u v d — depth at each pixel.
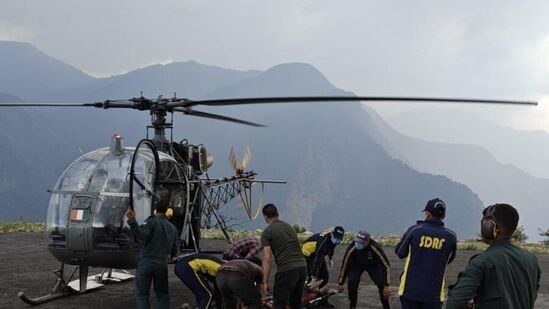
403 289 6.27
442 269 6.20
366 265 8.26
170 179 9.30
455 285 4.06
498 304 3.83
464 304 3.88
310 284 8.66
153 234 7.55
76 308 8.75
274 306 7.26
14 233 20.05
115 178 8.59
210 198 10.77
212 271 7.38
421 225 6.32
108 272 11.27
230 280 6.82
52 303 9.05
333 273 12.57
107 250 8.31
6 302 9.09
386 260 8.09
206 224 10.67
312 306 8.80
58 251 8.52
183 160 9.96
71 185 8.59
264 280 7.07
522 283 3.87
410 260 6.27
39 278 11.22
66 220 8.42
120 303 9.13
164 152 9.52
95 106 9.41
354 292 8.27
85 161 8.82
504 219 3.97
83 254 8.40
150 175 8.73
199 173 10.30
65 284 9.54
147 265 7.48
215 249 15.90
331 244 8.58
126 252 8.37
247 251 7.65
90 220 8.31
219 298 7.58
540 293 10.45
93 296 9.63
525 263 3.90
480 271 3.89
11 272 11.88
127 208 8.45
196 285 7.37
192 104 8.90
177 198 9.43
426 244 6.21
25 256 14.30
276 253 7.27
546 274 12.80
